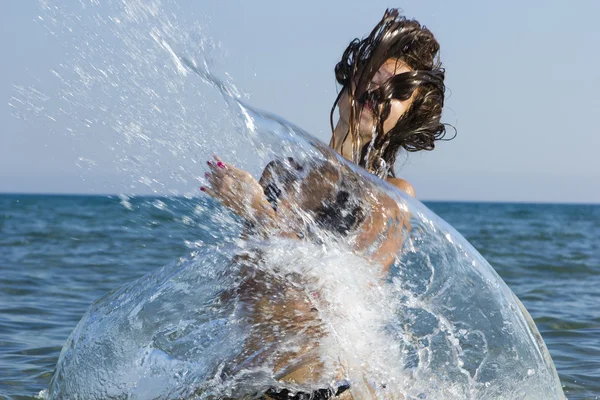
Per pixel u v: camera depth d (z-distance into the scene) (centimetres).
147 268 1449
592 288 1287
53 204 10375
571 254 2177
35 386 578
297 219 405
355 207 407
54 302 1013
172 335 425
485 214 9188
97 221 4012
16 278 1254
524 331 448
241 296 417
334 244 407
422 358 422
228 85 376
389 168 443
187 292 437
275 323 405
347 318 408
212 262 436
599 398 565
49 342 746
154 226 439
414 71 413
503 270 1606
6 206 8738
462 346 431
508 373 435
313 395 389
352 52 423
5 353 691
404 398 414
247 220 410
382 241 412
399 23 415
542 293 1204
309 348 400
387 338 416
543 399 440
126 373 425
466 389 427
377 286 416
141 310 442
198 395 401
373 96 409
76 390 435
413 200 430
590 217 8669
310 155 392
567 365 668
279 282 409
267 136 383
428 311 427
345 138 423
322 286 408
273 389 392
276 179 403
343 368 400
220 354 409
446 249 434
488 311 439
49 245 2064
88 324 460
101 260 1598
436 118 430
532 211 12294
